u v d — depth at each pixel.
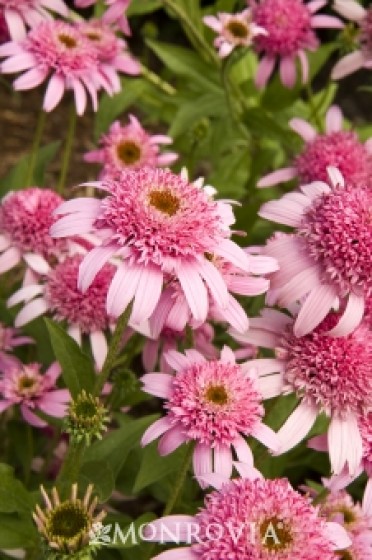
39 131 0.97
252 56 1.22
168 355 0.79
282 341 0.79
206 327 0.87
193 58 1.12
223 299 0.75
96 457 0.84
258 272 0.77
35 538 0.79
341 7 1.07
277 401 0.80
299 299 0.78
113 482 0.81
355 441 0.77
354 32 1.08
